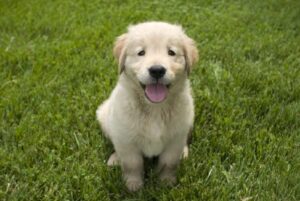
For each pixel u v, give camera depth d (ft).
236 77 4.15
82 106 3.74
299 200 2.91
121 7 5.70
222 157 3.28
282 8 5.91
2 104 3.71
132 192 3.02
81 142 3.36
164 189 2.98
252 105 3.78
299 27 5.40
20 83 4.03
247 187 2.96
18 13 5.39
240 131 3.44
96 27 5.09
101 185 2.98
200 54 4.58
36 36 4.94
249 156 3.24
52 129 3.46
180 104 2.88
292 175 3.05
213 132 3.47
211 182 3.01
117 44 2.94
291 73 4.27
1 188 2.96
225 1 6.07
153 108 2.83
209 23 5.31
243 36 5.04
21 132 3.42
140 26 2.90
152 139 2.89
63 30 5.04
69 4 5.73
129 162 3.03
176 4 5.80
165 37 2.80
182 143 3.01
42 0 5.79
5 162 3.12
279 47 4.81
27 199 2.87
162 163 3.12
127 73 2.85
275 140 3.40
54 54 4.52
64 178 3.00
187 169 3.12
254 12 5.75
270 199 2.88
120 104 2.86
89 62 4.37
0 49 4.55
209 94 3.85
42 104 3.73
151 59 2.71
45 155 3.22
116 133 2.92
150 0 5.92
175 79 2.79
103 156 3.29
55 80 4.08
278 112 3.68
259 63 4.49
